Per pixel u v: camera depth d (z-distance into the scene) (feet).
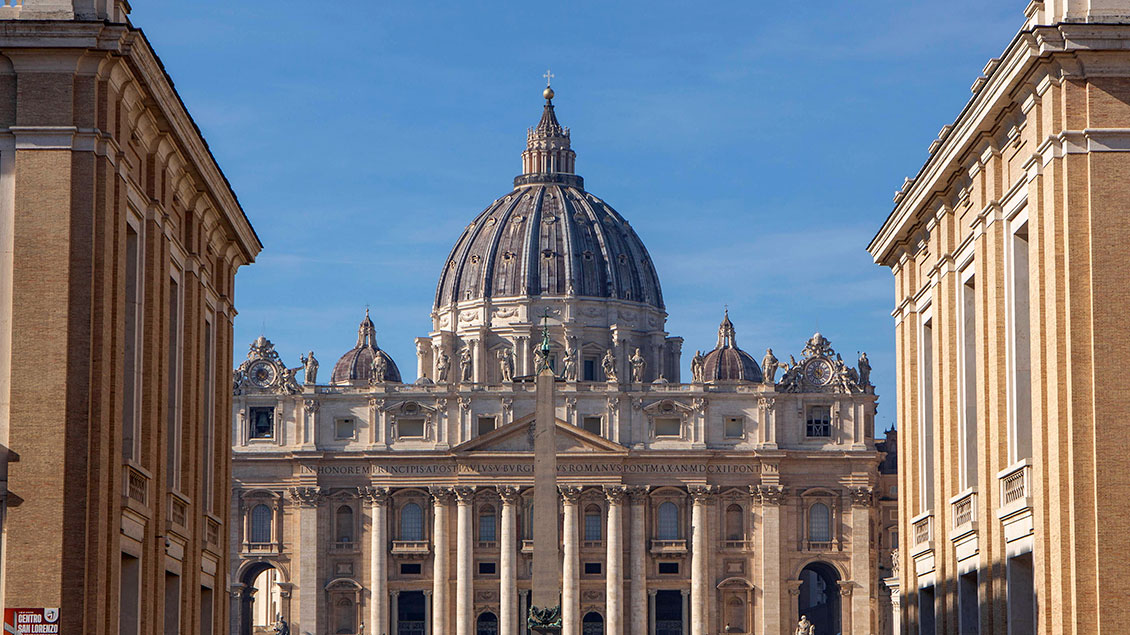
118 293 235.40
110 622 230.89
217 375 329.52
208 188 293.23
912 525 327.67
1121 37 224.94
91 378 224.94
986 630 266.77
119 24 225.97
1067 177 228.02
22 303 224.74
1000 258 260.62
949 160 281.33
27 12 229.86
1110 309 225.56
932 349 311.06
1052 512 230.68
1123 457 223.92
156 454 261.44
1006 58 239.71
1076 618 223.30
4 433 223.10
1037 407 236.84
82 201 226.79
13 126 226.58
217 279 330.34
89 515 223.71
